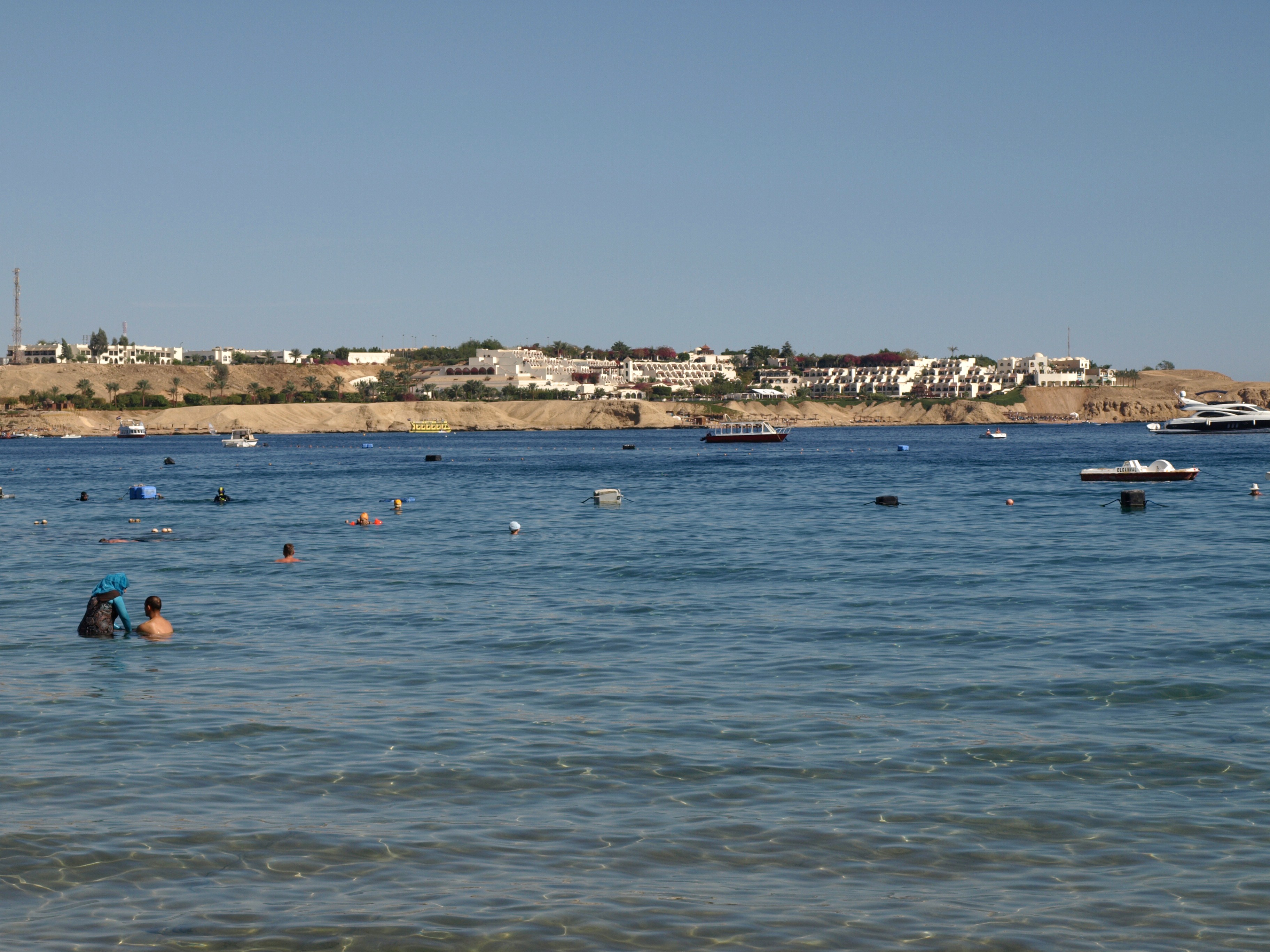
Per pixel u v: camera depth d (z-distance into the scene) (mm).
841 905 11672
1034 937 10945
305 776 15727
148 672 22281
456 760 16422
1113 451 167500
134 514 62469
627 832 13633
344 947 10828
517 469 123625
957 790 15023
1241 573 34781
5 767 16109
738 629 26672
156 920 11375
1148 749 16734
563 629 26797
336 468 128500
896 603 30312
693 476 106875
